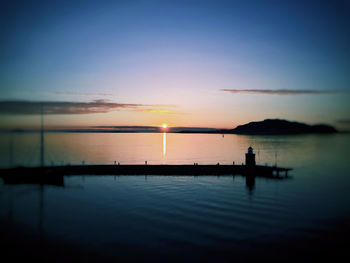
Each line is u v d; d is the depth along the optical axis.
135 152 112.50
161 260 20.39
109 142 190.38
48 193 40.19
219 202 35.22
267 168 54.16
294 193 40.12
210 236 24.58
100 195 39.00
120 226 26.78
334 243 23.33
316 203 34.78
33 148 112.94
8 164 72.50
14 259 20.28
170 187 44.44
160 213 30.73
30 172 46.59
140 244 22.94
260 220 28.53
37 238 23.91
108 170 58.22
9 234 24.73
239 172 56.94
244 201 35.69
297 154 97.12
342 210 31.88
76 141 195.75
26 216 29.62
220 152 112.88
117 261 20.16
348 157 85.69
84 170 57.75
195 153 108.38
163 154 104.38
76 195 38.91
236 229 26.17
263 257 21.02
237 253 21.59
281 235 24.88
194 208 32.59
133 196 38.41
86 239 23.80
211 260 20.53
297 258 20.92
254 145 151.00
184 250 21.98
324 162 76.25
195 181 49.59
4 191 41.00
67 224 27.27
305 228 26.47
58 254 21.09
